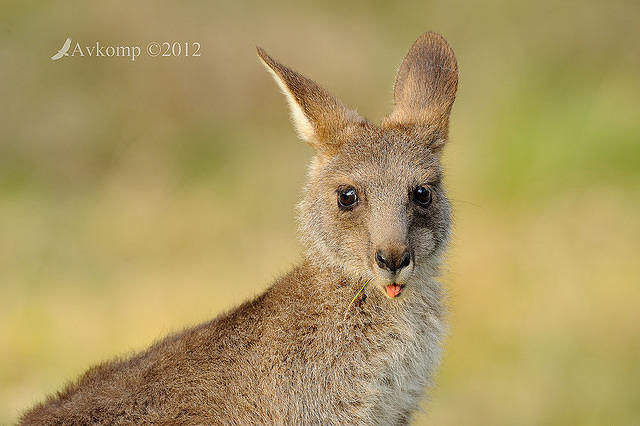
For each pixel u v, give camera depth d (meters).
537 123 17.44
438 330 8.99
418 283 8.83
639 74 18.75
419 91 9.43
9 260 15.12
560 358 12.80
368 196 8.61
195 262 15.16
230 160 17.31
